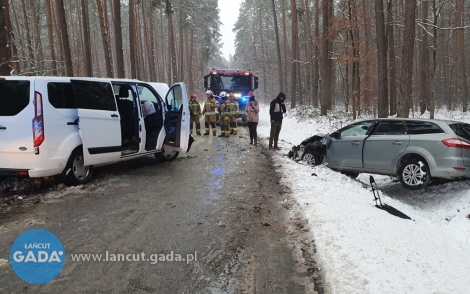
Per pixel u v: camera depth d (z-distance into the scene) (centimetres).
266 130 1886
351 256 371
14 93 579
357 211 524
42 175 584
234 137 1530
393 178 903
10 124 571
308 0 3331
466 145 656
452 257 393
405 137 730
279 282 333
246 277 342
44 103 578
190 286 323
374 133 795
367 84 1984
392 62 1948
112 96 730
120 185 676
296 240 432
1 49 1059
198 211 534
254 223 488
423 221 550
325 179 759
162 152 912
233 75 2052
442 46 3081
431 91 1478
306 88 3862
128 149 783
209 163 920
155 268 354
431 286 313
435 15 1408
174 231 453
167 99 952
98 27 4391
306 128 1959
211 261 373
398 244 406
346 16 1764
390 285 313
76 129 637
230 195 624
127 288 316
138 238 428
